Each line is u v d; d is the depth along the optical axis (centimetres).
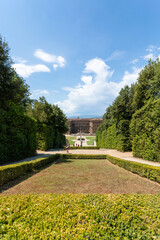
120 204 267
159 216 237
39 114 2359
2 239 172
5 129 967
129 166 872
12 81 1170
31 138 1432
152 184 615
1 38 1099
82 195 313
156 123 1062
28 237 173
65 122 3319
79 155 1541
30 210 238
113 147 2372
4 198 291
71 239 169
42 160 984
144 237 183
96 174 774
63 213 228
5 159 966
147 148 1168
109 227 194
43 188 537
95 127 8794
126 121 1847
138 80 1397
